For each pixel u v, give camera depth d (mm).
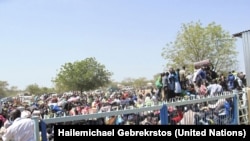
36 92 78250
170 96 15531
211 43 55562
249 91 12711
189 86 16844
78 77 80062
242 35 19719
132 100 18578
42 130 6887
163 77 15695
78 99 20891
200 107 10148
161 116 8836
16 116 7352
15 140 7027
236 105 11609
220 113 10820
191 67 54031
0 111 16641
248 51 19344
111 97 22719
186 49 56500
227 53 54906
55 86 83000
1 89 73500
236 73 18875
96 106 16578
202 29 55656
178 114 9391
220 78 17859
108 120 7816
